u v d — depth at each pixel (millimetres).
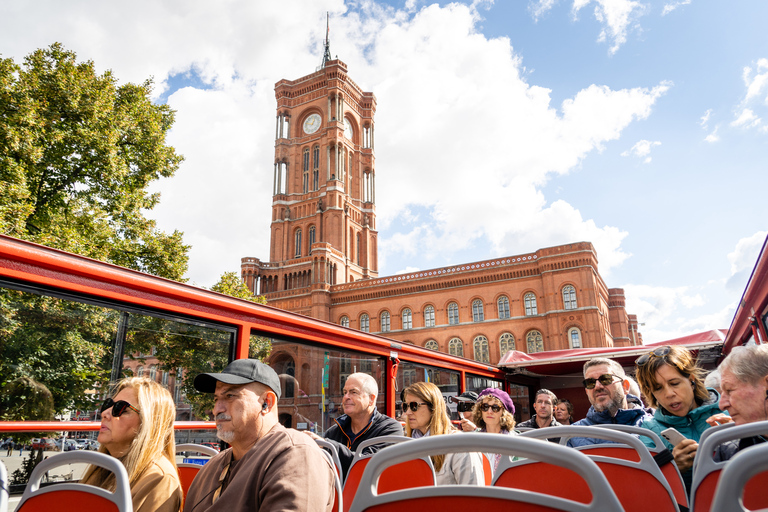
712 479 1508
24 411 3107
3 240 2951
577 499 1698
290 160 60344
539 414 5699
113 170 15648
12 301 3027
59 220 14516
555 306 36844
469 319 40125
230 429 2268
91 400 3385
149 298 3666
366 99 65750
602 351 10578
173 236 17234
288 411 4906
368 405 4199
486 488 1172
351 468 2871
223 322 4203
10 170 12516
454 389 8742
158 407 2531
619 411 3480
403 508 1248
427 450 1229
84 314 3340
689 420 2770
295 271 52750
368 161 63875
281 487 1939
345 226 55719
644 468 1837
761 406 2072
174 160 18875
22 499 1892
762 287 6254
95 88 15578
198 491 2309
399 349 6941
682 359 2760
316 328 5285
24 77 14008
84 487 1755
